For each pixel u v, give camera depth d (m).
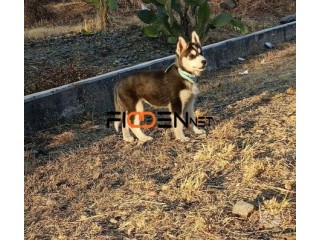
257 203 1.33
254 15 5.30
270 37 3.97
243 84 2.64
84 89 2.30
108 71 2.98
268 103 2.18
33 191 1.56
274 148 1.65
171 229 1.25
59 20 4.98
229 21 3.47
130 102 1.88
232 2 5.45
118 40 3.67
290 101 2.15
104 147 1.88
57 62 3.20
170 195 1.43
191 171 1.57
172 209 1.35
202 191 1.42
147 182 1.52
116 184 1.55
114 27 4.02
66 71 2.75
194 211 1.32
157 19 3.42
